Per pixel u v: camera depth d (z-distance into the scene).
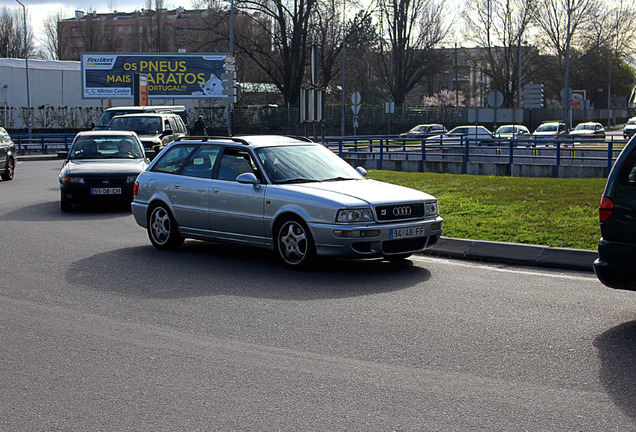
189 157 9.90
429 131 52.22
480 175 22.47
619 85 87.00
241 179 8.66
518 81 66.00
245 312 6.52
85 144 15.88
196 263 8.98
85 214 14.38
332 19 53.19
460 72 98.38
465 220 11.61
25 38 44.59
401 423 4.01
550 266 8.58
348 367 4.98
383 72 66.06
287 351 5.36
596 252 8.38
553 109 70.56
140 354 5.34
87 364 5.12
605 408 4.20
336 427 3.97
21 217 13.80
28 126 45.78
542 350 5.30
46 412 4.25
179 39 103.31
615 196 5.70
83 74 52.03
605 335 5.67
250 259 9.25
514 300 6.86
